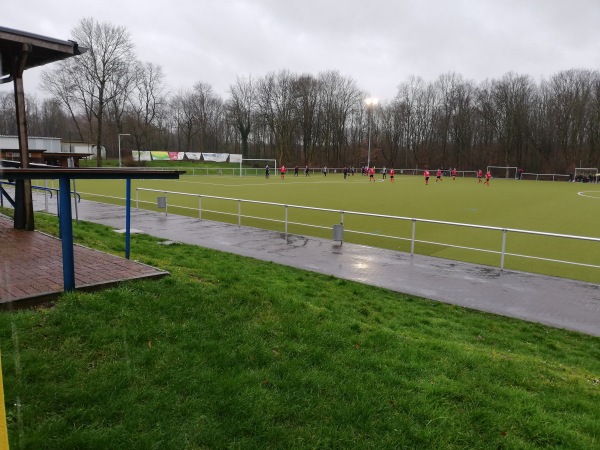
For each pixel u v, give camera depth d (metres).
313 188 35.69
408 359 4.37
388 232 14.82
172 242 11.11
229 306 5.04
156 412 3.06
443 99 83.88
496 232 14.97
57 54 7.95
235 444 2.83
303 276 8.63
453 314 7.05
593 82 71.75
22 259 6.33
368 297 7.57
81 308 4.47
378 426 3.14
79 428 2.84
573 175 63.09
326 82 88.44
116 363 3.58
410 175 76.62
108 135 71.44
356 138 91.12
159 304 4.80
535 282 8.81
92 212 16.77
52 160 39.16
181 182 41.25
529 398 3.79
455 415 3.37
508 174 72.44
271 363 3.89
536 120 75.31
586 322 6.80
